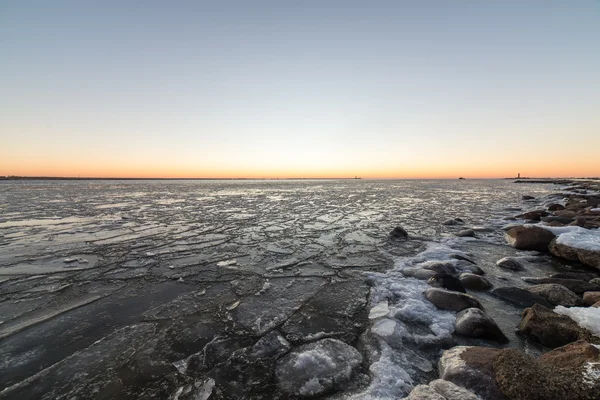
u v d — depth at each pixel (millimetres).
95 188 34594
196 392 2033
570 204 11742
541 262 4945
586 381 1633
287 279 4270
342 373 2178
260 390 2045
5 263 4961
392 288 3795
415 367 2229
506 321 2906
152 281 4188
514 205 14445
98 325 2949
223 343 2627
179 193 25812
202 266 4871
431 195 22422
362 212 12180
